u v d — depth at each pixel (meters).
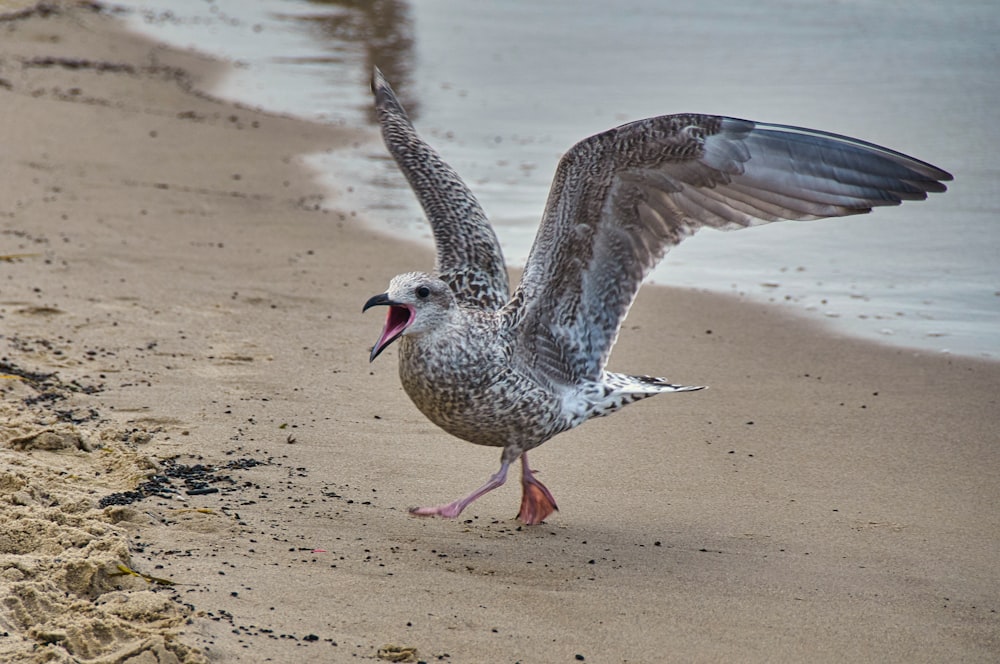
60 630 7.45
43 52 34.81
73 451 10.84
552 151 27.45
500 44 42.31
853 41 42.00
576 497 11.09
